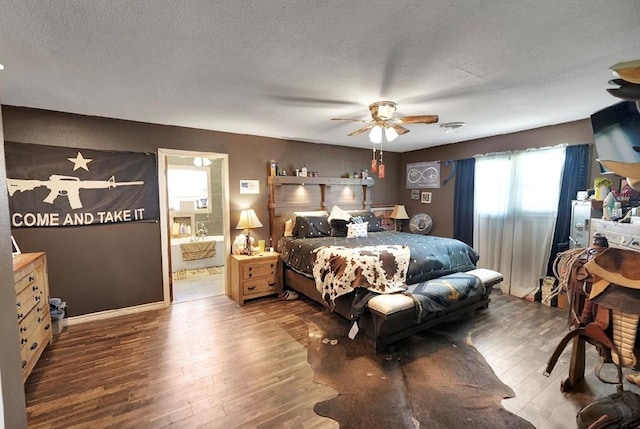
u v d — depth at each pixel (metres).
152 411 1.91
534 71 2.10
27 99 2.65
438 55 1.86
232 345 2.75
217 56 1.86
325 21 1.49
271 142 4.41
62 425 1.79
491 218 4.36
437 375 2.31
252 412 1.90
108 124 3.27
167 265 3.71
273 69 2.06
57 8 1.35
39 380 2.23
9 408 1.16
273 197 4.34
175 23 1.50
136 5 1.34
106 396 2.05
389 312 2.50
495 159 4.27
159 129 3.57
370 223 4.78
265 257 3.94
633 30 1.58
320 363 2.46
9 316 1.18
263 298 4.03
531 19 1.48
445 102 2.79
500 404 1.98
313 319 3.34
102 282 3.34
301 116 3.25
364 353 2.62
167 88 2.40
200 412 1.90
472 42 1.71
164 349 2.67
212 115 3.21
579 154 3.46
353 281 2.83
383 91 2.49
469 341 2.84
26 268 2.27
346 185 5.09
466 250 3.72
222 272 5.41
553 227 3.71
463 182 4.76
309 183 4.62
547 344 2.78
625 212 2.67
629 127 2.13
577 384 2.17
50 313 2.84
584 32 1.60
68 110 3.00
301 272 3.66
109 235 3.35
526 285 3.98
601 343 1.79
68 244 3.15
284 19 1.47
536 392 2.11
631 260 1.62
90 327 3.12
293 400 2.02
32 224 2.97
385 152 5.72
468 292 3.10
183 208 6.17
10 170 2.85
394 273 2.90
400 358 2.55
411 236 4.22
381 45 1.74
